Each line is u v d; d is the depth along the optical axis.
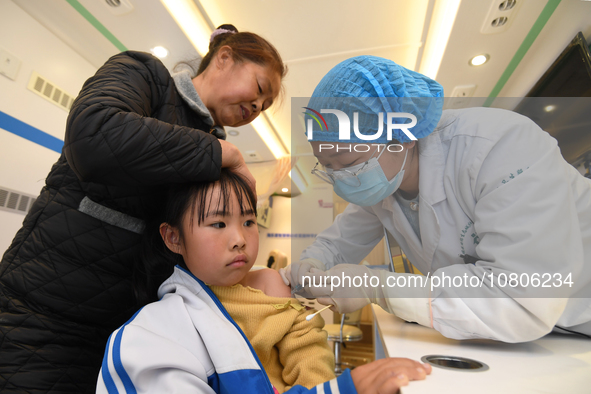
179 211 0.64
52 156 2.27
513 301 0.50
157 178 0.58
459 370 0.41
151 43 2.49
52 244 0.64
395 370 0.40
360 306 0.61
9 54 2.04
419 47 2.50
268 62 0.89
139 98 0.65
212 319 0.56
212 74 0.88
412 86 0.62
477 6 2.04
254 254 0.65
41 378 0.59
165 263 0.69
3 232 1.95
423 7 2.21
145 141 0.55
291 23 2.38
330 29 2.42
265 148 3.90
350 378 0.44
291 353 0.64
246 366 0.52
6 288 0.64
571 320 0.60
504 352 0.51
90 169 0.56
